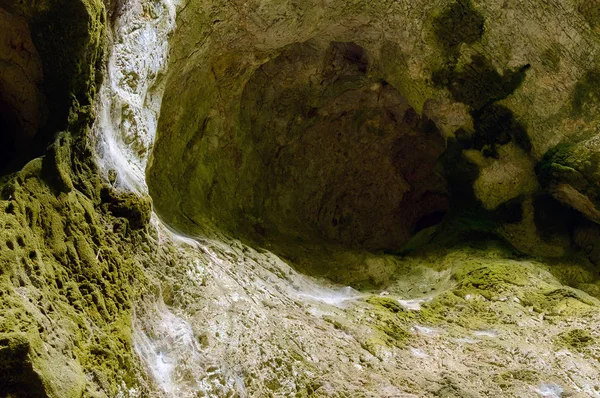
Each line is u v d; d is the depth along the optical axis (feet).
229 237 15.61
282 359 9.86
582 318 14.23
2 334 5.54
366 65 21.17
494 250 18.92
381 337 12.51
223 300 10.43
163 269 9.86
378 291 17.30
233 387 8.68
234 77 17.60
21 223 6.76
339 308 13.96
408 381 10.61
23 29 7.64
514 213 20.22
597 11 16.70
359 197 25.32
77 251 7.57
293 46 19.60
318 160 23.11
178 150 15.62
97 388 6.70
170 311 9.44
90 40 7.86
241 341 9.64
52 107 7.87
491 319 14.70
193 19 14.37
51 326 6.39
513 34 17.85
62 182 7.61
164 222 13.21
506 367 11.91
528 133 19.29
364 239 24.82
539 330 13.98
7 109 8.16
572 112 18.10
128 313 8.05
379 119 23.76
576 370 11.82
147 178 13.87
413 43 19.02
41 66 7.82
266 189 20.47
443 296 15.93
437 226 21.42
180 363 8.45
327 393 9.54
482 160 20.56
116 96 10.17
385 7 18.24
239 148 18.78
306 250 19.22
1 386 5.51
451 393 10.21
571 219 19.69
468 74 19.10
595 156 17.49
